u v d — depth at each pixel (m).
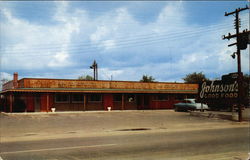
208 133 14.26
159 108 40.16
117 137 12.59
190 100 33.19
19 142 11.09
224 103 24.95
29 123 19.12
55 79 32.62
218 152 8.95
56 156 8.25
